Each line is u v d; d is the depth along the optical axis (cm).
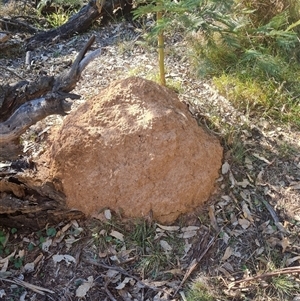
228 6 161
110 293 141
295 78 206
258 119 189
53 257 150
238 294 140
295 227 155
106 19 261
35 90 142
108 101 158
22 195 153
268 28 181
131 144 152
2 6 292
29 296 142
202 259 148
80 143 153
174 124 154
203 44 209
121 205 153
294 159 174
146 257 147
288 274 144
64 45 249
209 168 158
